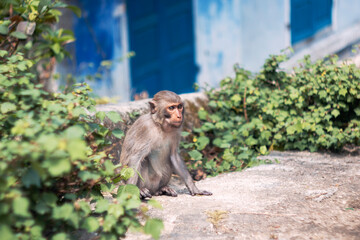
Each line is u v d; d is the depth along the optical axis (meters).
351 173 7.73
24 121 4.55
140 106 9.23
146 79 15.56
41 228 4.39
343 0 18.36
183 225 5.56
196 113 10.33
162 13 15.58
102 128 5.57
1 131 4.96
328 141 9.00
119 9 14.73
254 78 10.81
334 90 9.01
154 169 7.23
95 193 5.48
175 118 6.77
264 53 15.61
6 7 6.50
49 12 6.62
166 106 6.81
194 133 10.02
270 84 10.39
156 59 15.69
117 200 4.73
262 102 9.88
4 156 4.20
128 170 5.87
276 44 15.64
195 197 6.86
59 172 3.78
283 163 8.59
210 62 15.70
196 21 15.75
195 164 8.98
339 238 5.14
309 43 16.91
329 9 18.06
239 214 5.90
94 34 15.11
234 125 10.13
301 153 9.42
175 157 7.26
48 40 6.70
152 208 6.20
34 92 4.97
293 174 7.78
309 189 6.93
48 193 4.47
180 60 16.00
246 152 8.83
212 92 11.37
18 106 5.10
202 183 7.66
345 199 6.48
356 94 8.95
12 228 4.46
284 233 5.31
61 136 4.42
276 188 7.05
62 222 4.80
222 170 8.60
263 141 9.65
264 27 15.51
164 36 15.70
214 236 5.23
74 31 14.93
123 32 14.80
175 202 6.55
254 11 15.34
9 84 5.14
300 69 10.02
